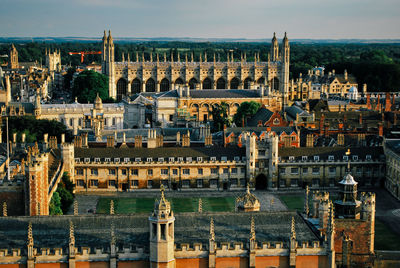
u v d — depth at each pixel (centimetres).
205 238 11488
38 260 10862
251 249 11231
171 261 11000
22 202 14625
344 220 13350
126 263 11062
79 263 10962
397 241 17600
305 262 11412
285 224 11981
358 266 13462
